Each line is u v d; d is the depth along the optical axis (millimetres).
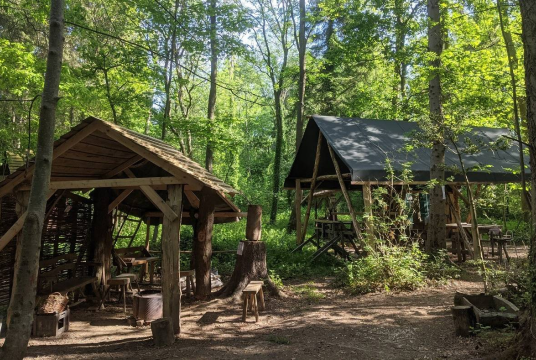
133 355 5551
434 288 9242
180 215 6699
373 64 21891
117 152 7863
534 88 4195
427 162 12320
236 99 38469
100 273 9180
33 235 3971
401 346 5609
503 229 16500
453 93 14164
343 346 5688
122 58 15164
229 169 31219
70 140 6758
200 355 5457
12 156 14711
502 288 7262
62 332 6871
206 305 8555
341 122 13672
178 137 19516
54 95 4125
